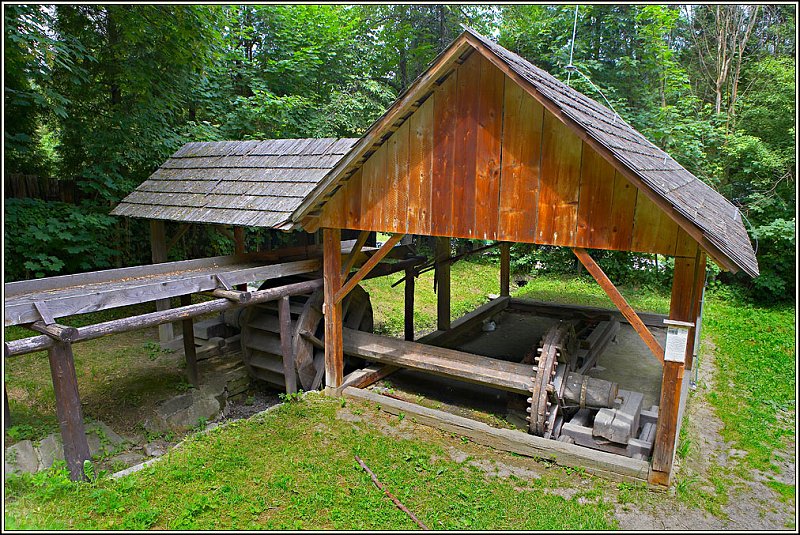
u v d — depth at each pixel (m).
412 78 18.34
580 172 4.38
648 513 4.18
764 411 6.47
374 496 4.33
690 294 4.17
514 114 4.62
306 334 6.96
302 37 14.70
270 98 12.89
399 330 10.81
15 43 7.27
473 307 12.88
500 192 4.80
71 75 9.12
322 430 5.51
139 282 6.01
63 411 4.27
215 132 12.23
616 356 8.27
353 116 14.77
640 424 5.50
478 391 7.16
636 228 4.19
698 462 5.15
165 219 8.11
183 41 9.77
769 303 12.51
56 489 4.12
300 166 7.91
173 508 4.04
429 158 5.18
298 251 8.55
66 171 11.06
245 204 7.54
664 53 13.50
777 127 12.84
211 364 8.31
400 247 9.47
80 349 8.54
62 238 9.17
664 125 13.19
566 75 13.99
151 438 6.14
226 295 5.77
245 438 5.25
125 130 9.95
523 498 4.36
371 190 5.65
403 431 5.55
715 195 8.66
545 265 16.11
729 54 14.93
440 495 4.39
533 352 6.53
